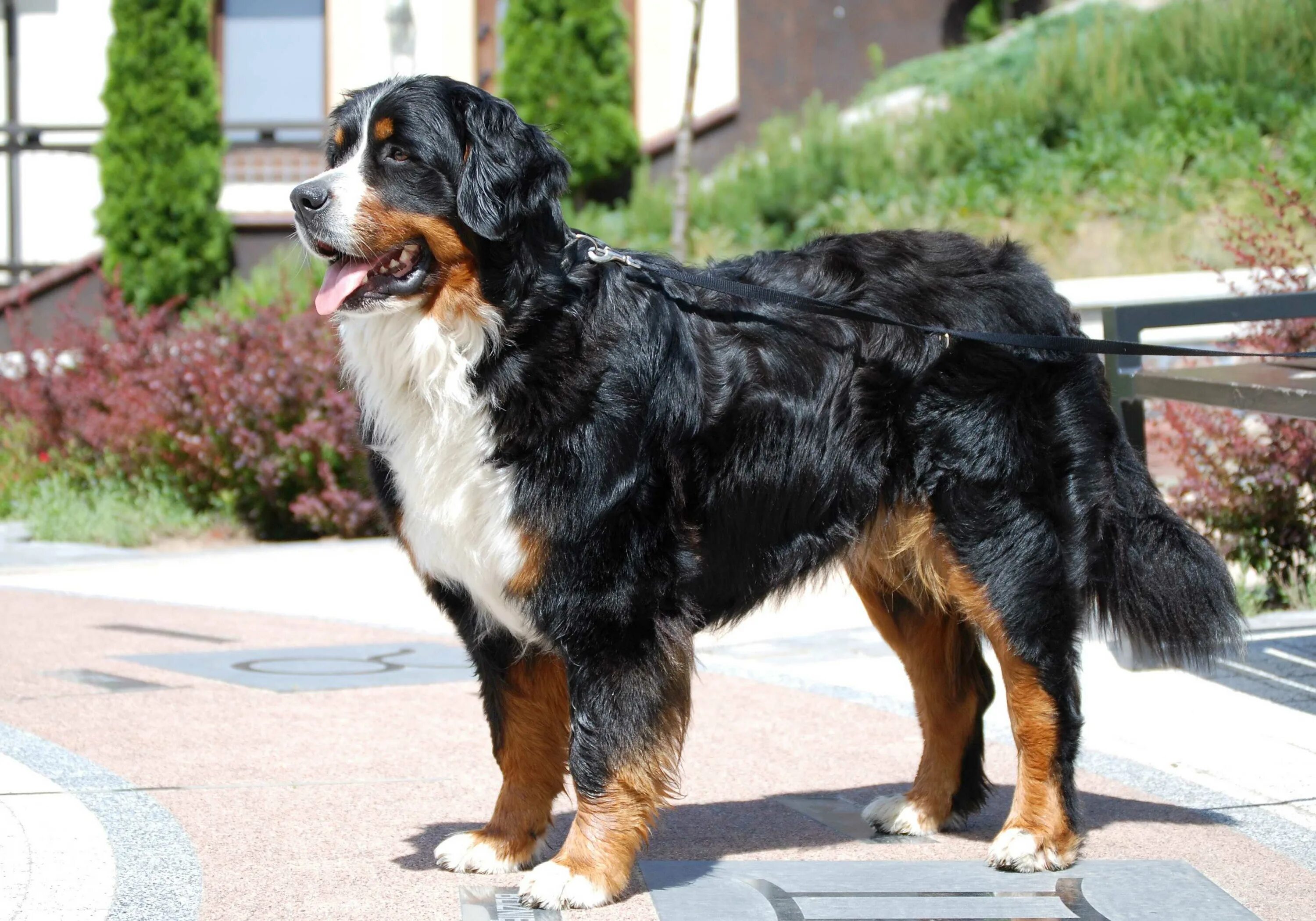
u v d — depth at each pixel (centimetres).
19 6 1769
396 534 374
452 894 352
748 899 350
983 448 377
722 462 364
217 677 610
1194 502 753
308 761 478
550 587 346
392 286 347
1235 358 879
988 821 423
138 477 1144
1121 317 570
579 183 1662
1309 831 404
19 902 338
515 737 373
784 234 1473
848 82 1778
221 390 1077
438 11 1784
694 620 360
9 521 1141
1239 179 1297
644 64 1764
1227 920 333
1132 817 418
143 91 1617
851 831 411
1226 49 1452
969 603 381
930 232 420
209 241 1655
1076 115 1462
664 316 364
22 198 1794
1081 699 445
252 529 1090
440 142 351
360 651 668
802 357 376
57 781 446
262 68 1812
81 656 651
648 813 349
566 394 345
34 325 1720
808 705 556
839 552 387
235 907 339
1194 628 408
